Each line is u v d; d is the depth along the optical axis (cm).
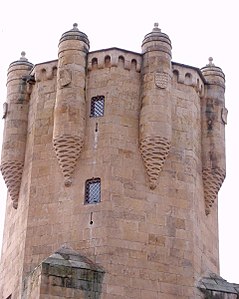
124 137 4684
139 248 4472
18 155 4900
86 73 4828
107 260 4394
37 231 4594
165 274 4469
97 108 4762
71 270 4291
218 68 5125
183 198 4672
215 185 4888
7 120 4997
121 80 4797
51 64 4941
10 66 5131
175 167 4722
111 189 4550
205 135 4953
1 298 4775
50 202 4634
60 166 4666
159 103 4719
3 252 4941
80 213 4541
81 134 4678
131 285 4384
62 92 4744
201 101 5031
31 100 5000
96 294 4303
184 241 4578
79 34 4866
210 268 4775
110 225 4472
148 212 4566
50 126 4816
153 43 4841
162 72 4781
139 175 4628
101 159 4625
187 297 4462
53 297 4209
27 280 4394
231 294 4550
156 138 4650
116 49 4834
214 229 4938
